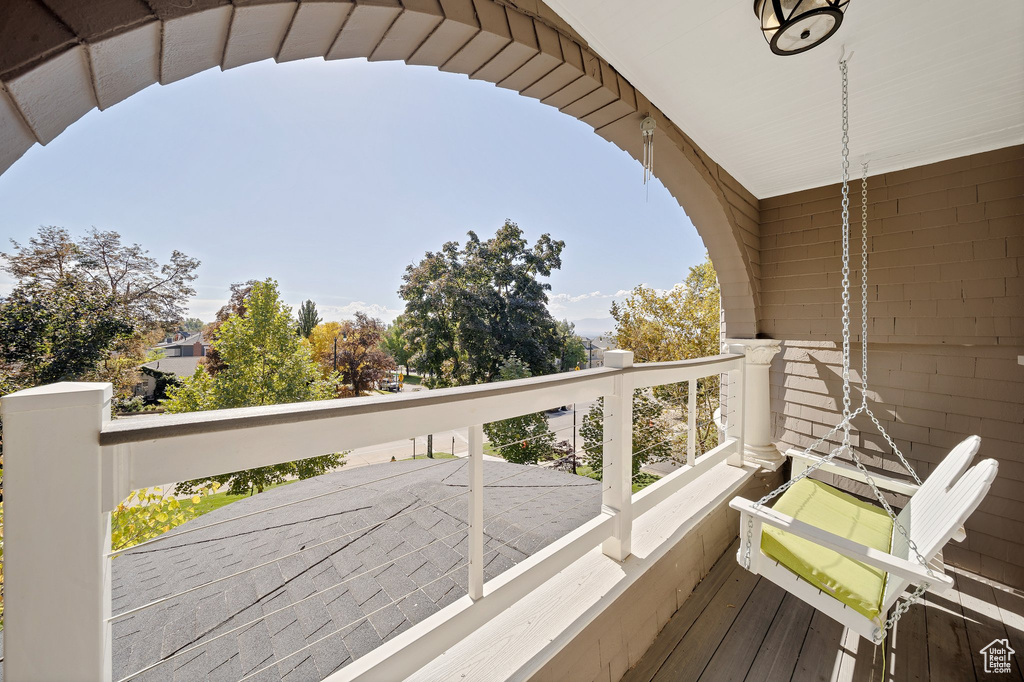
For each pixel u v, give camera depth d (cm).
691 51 205
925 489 200
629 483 185
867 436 334
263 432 81
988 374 283
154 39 99
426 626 110
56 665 61
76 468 62
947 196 299
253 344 1783
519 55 180
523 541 236
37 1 81
